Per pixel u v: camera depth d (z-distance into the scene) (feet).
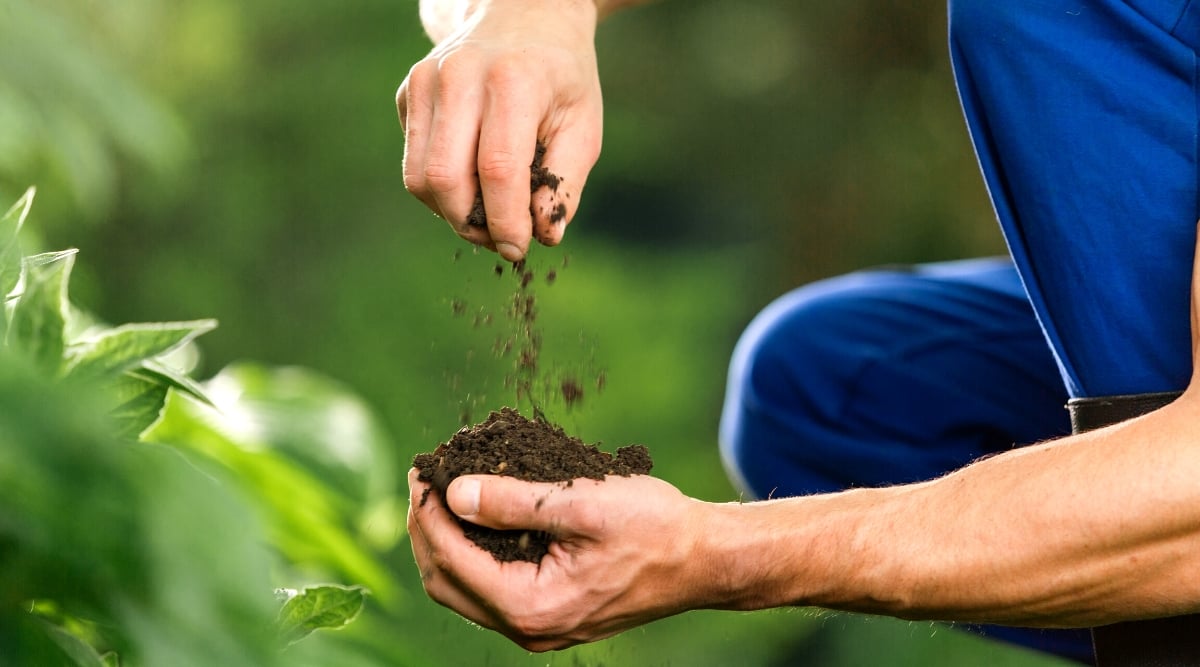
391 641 5.00
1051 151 5.39
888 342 6.35
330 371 21.85
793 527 5.28
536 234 5.55
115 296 22.02
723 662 18.34
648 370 21.13
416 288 22.07
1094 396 5.43
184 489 3.71
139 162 20.70
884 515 5.25
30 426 3.51
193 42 22.39
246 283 22.65
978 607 5.18
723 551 5.27
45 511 3.56
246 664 3.75
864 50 24.75
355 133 23.29
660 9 25.18
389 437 20.86
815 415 6.40
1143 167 5.32
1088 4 5.37
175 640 3.79
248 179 22.79
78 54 6.34
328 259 22.93
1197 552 5.06
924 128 24.54
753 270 24.57
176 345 4.63
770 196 25.29
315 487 5.65
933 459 6.35
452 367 21.30
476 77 5.39
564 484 5.22
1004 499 5.15
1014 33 5.41
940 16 24.02
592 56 5.65
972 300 6.40
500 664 12.02
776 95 25.20
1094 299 5.37
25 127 6.23
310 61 23.31
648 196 25.53
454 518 5.30
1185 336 5.33
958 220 24.16
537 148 5.53
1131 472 5.06
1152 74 5.33
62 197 9.50
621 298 22.02
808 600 5.31
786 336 6.45
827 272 24.90
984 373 6.31
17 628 4.30
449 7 6.07
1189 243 5.31
